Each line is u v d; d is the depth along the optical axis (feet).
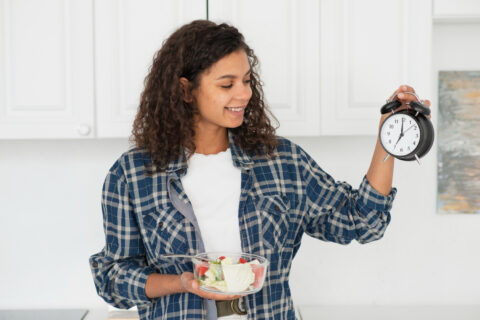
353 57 5.67
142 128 4.24
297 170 4.31
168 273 3.99
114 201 4.09
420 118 3.83
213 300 3.86
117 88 5.69
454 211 6.78
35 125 5.71
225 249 3.94
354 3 5.65
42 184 6.87
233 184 4.06
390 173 3.98
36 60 5.67
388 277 6.87
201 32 3.87
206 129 4.11
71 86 5.68
